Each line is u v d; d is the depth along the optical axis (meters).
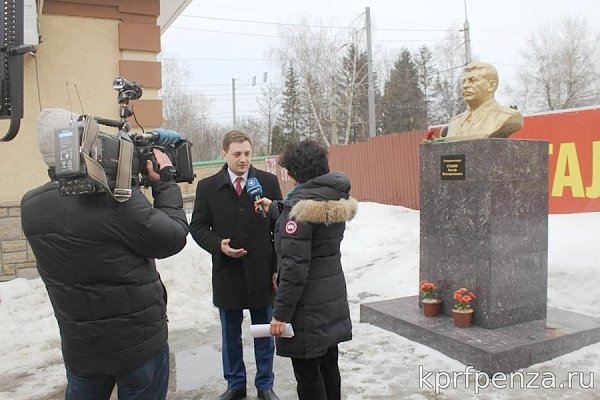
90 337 1.99
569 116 7.92
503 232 4.14
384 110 45.97
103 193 1.94
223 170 3.45
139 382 2.09
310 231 2.61
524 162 4.24
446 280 4.50
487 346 3.74
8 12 3.31
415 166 12.25
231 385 3.46
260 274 3.34
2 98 3.37
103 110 6.70
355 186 14.41
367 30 23.22
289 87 41.06
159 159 2.21
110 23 6.70
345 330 2.80
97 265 1.94
